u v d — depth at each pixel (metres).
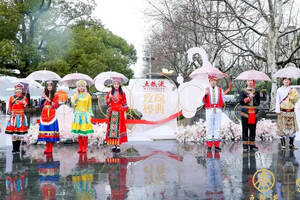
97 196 4.57
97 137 9.34
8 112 8.21
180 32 20.47
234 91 36.66
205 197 4.52
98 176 5.68
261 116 14.66
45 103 7.99
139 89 10.62
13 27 22.39
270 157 7.42
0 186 5.09
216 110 8.18
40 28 24.45
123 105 8.27
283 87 8.62
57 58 22.95
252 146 8.38
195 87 10.70
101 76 9.47
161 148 8.77
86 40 25.44
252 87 8.34
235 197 4.53
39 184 5.19
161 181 5.35
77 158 7.36
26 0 23.73
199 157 7.45
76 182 5.29
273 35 15.52
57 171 6.07
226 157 7.45
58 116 9.89
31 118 18.95
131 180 5.41
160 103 10.66
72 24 26.47
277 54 24.45
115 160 7.11
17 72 23.42
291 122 8.45
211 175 5.75
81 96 8.18
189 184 5.17
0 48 20.91
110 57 30.39
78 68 25.38
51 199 4.45
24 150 8.52
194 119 12.73
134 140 10.29
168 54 25.83
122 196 4.57
